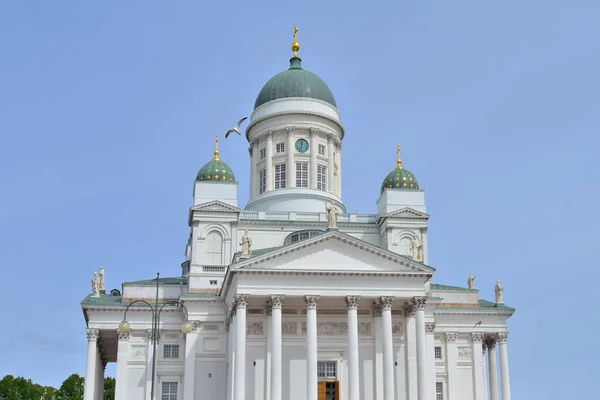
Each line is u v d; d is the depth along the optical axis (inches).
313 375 3120.1
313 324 3179.1
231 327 3383.4
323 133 4311.0
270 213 3897.6
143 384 3595.0
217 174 3831.2
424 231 3846.0
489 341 4074.8
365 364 3376.0
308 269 3216.0
